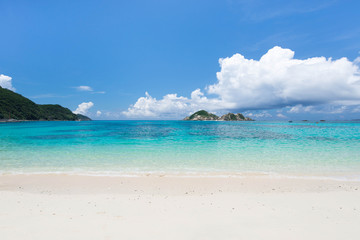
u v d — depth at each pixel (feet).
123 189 29.86
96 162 48.80
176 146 75.72
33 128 196.75
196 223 18.16
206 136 119.34
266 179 35.12
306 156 55.83
